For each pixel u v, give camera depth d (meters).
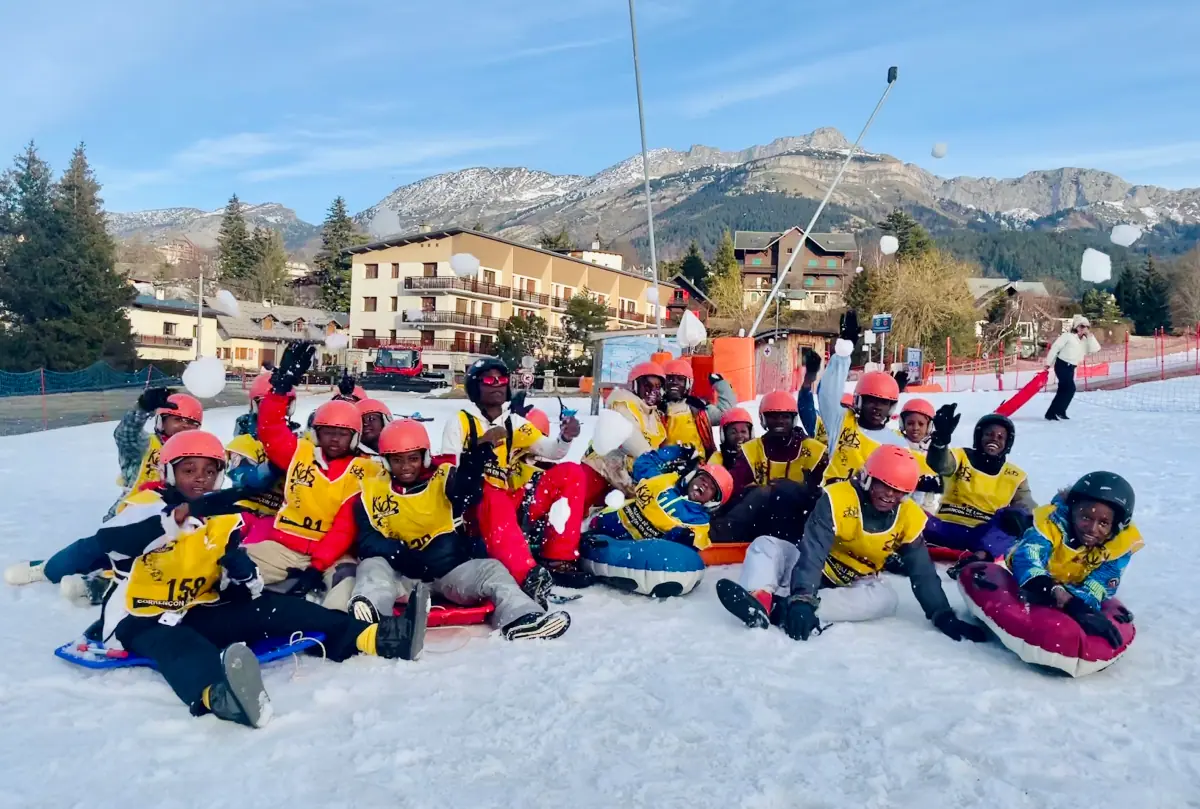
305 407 25.05
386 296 45.31
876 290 46.75
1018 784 3.18
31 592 5.53
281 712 3.75
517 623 4.72
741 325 51.06
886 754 3.39
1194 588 5.76
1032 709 3.83
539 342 46.34
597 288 55.56
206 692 3.64
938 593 5.05
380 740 3.48
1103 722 3.72
